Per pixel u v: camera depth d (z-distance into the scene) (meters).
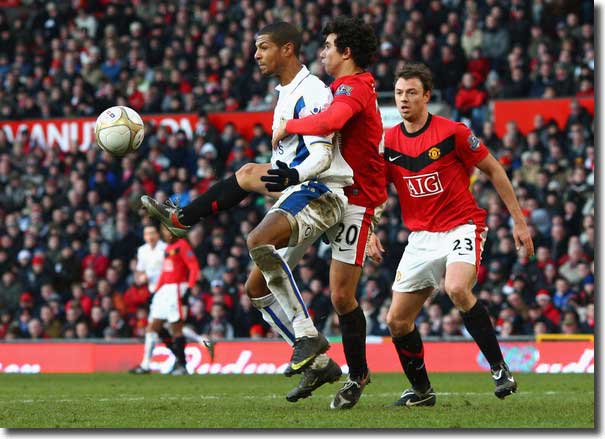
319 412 26.64
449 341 55.47
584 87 71.81
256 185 27.25
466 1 79.06
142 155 78.38
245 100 80.56
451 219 28.59
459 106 74.25
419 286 28.86
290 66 26.66
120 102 82.81
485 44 76.56
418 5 79.94
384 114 73.81
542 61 73.12
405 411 26.88
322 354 26.81
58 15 92.38
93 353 60.91
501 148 69.06
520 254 60.84
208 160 74.62
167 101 81.19
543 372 53.31
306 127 25.17
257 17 83.75
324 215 26.17
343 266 27.20
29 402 32.34
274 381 47.44
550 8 77.06
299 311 26.09
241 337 63.41
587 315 56.91
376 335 60.06
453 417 24.98
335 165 26.55
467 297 27.80
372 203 27.33
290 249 27.77
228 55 82.56
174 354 55.56
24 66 89.56
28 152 83.12
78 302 67.56
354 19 26.95
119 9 91.25
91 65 86.44
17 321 71.06
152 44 86.81
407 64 28.92
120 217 73.31
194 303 64.69
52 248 73.94
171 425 23.69
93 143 81.69
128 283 70.50
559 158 66.56
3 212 79.88
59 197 77.88
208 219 71.19
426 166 28.53
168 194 74.19
